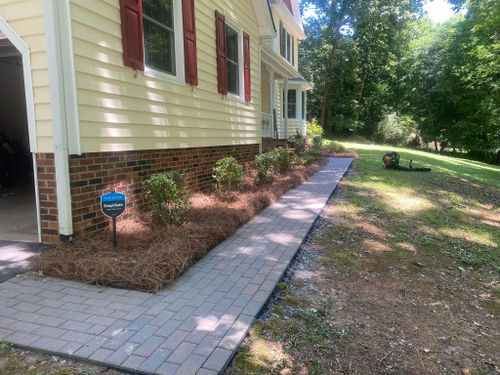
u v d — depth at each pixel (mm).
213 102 7742
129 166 5043
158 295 3391
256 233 5418
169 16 6137
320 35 30656
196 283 3684
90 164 4344
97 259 3717
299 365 2637
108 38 4547
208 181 7578
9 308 3062
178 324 2895
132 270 3557
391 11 29766
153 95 5527
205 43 7332
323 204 7305
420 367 2828
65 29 3965
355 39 31359
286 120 17375
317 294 3766
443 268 4910
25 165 9242
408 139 32406
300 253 4855
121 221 4883
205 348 2592
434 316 3637
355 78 31562
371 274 4438
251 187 8125
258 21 10586
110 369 2383
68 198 4082
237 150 9234
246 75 9734
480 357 3059
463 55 25766
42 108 4047
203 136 7305
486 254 5609
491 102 23953
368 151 19531
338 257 4812
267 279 3809
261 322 3033
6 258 3939
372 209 7395
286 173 10477
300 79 20297
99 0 4387
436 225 6773
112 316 2986
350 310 3527
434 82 28250
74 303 3176
